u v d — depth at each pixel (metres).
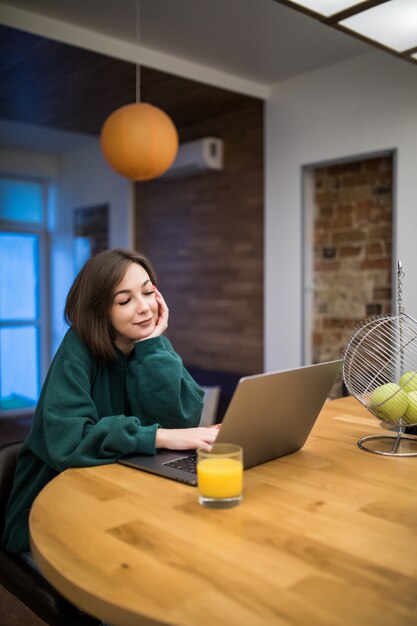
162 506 0.98
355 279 3.61
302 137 3.76
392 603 0.68
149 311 1.41
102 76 3.48
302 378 1.17
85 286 1.38
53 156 6.34
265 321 4.04
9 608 2.08
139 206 5.22
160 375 1.44
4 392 6.29
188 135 4.60
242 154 4.18
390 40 2.19
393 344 1.73
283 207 3.88
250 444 1.14
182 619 0.64
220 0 2.75
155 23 3.01
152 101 3.96
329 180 3.72
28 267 6.52
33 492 1.29
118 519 0.93
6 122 5.02
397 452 1.30
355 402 1.88
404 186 3.24
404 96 3.22
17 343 6.41
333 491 1.05
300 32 3.11
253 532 0.87
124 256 1.43
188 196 4.66
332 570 0.75
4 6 2.79
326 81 3.60
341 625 0.63
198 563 0.77
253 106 4.08
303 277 3.79
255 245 4.12
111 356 1.40
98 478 1.13
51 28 2.95
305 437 1.31
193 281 4.65
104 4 2.80
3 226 6.27
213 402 3.83
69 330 1.42
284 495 1.03
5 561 1.28
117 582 0.72
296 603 0.68
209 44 3.28
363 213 3.55
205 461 0.98
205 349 4.57
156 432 1.29
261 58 3.48
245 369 4.24
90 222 5.90
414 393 1.28
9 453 1.40
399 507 0.98
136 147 2.81
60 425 1.24
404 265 3.26
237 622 0.64
